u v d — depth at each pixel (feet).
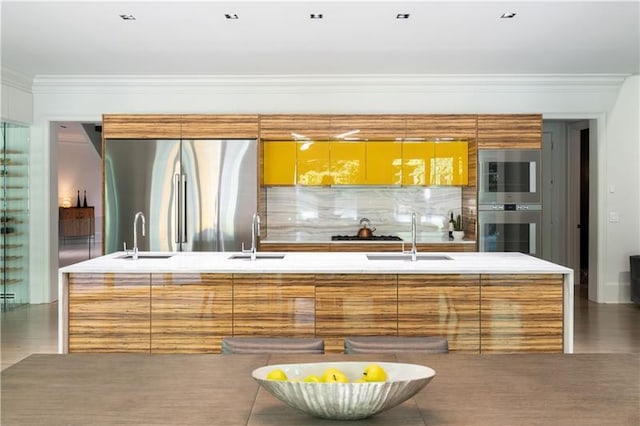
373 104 26.14
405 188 26.73
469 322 15.03
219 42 20.44
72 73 25.41
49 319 23.67
